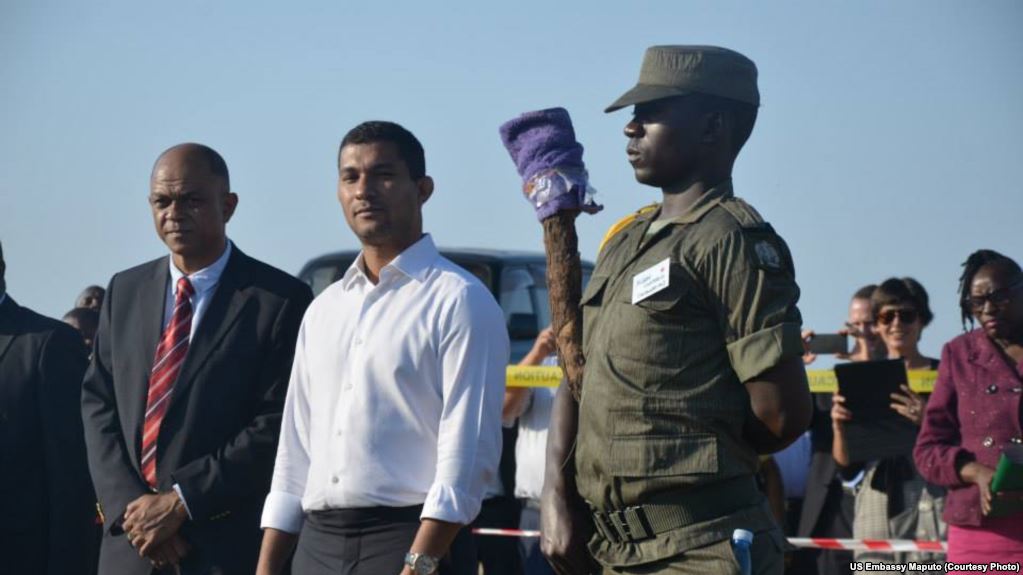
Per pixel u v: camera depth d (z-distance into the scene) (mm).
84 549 6730
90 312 9414
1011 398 6039
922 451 6289
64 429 6680
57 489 6645
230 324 5871
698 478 3598
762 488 7980
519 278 12680
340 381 4984
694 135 3795
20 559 6648
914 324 7664
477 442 4820
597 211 4121
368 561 4836
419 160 5160
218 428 5766
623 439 3666
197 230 5922
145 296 6027
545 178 4117
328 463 4941
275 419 5742
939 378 6340
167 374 5852
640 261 3740
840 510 7617
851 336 7984
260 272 6031
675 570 3645
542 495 4012
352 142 5105
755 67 3902
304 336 5184
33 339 6746
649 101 3807
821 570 7637
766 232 3621
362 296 5059
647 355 3637
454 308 4914
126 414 5895
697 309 3623
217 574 5664
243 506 5766
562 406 4047
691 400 3613
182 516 5617
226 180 6078
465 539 5117
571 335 4043
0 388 6676
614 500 3730
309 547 4973
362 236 5062
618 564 3773
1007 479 5664
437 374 4902
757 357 3510
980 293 6113
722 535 3600
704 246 3621
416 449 4883
